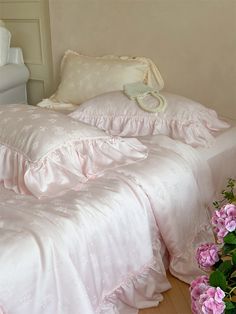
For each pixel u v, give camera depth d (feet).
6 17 10.43
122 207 4.98
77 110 7.25
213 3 7.28
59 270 4.16
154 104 6.78
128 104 6.95
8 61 10.21
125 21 8.43
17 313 3.90
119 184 5.17
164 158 5.78
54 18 9.36
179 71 8.05
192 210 5.88
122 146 5.71
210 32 7.47
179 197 5.64
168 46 8.04
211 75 7.71
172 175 5.61
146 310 5.46
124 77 8.13
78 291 4.22
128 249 5.08
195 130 6.41
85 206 4.71
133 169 5.47
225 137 6.68
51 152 5.10
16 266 3.90
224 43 7.38
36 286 4.00
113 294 5.09
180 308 5.48
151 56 8.32
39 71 10.39
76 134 5.40
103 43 8.89
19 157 5.16
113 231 4.85
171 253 5.78
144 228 5.20
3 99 9.79
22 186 5.07
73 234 4.40
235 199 5.02
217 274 4.09
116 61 8.40
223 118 7.52
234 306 3.97
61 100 8.83
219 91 7.71
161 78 8.32
